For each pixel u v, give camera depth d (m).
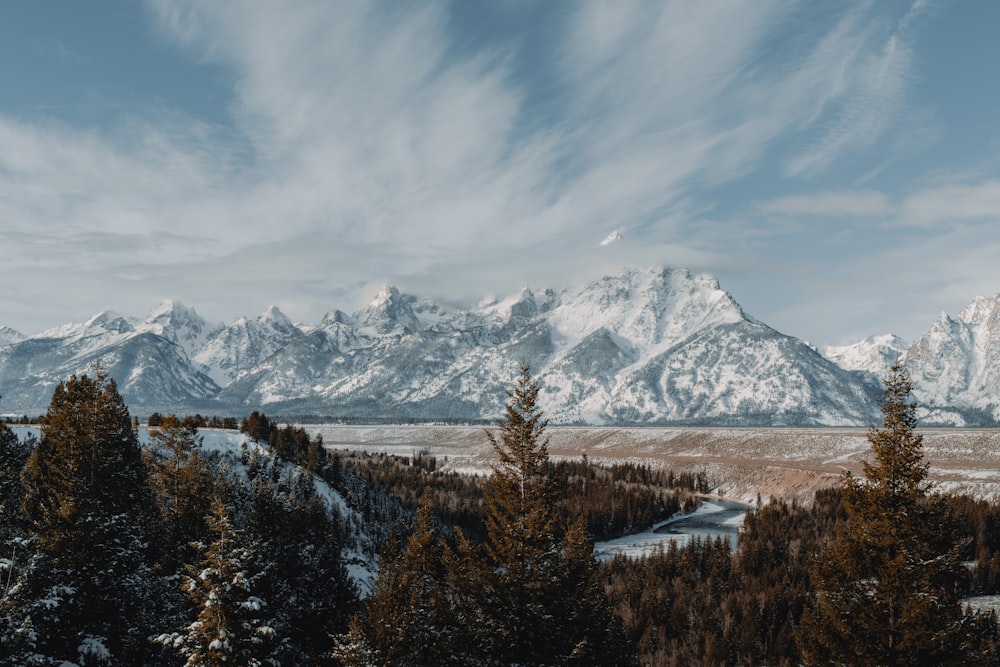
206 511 51.62
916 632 25.97
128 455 52.03
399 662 35.41
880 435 29.33
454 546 96.81
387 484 166.38
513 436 33.19
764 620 78.88
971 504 98.81
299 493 107.94
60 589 35.59
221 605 31.30
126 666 40.97
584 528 32.47
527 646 29.66
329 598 57.69
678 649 76.44
